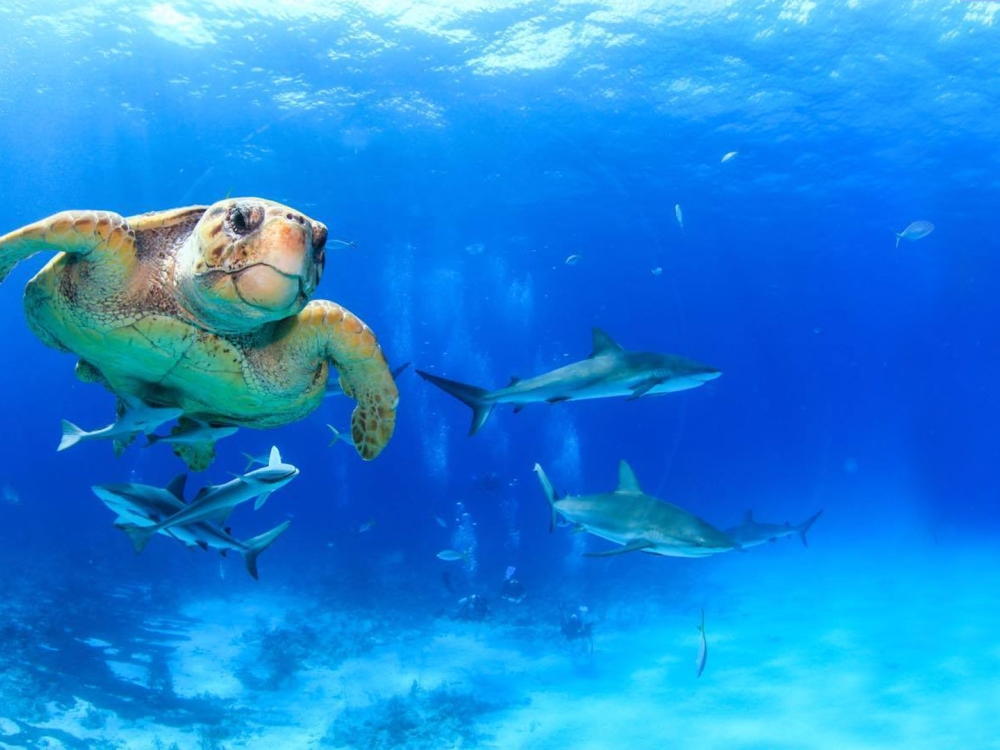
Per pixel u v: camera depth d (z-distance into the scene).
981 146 26.08
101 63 20.77
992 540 31.33
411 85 21.98
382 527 34.66
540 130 25.09
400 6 18.31
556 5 18.31
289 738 10.46
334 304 3.61
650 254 43.69
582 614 17.25
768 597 19.58
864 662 13.37
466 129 24.92
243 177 29.34
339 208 33.19
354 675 13.41
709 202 33.19
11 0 17.95
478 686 12.74
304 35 19.39
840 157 27.52
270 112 23.61
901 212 34.59
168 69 21.09
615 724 10.78
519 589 15.38
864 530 35.94
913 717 10.66
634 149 26.83
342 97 22.62
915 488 72.31
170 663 13.66
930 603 18.39
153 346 3.31
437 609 18.31
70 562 23.09
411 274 46.53
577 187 30.86
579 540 29.27
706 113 23.88
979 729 10.16
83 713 10.64
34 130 25.48
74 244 2.96
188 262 2.99
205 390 3.61
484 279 49.09
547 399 7.44
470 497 53.44
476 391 7.28
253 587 20.94
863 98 22.73
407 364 6.88
